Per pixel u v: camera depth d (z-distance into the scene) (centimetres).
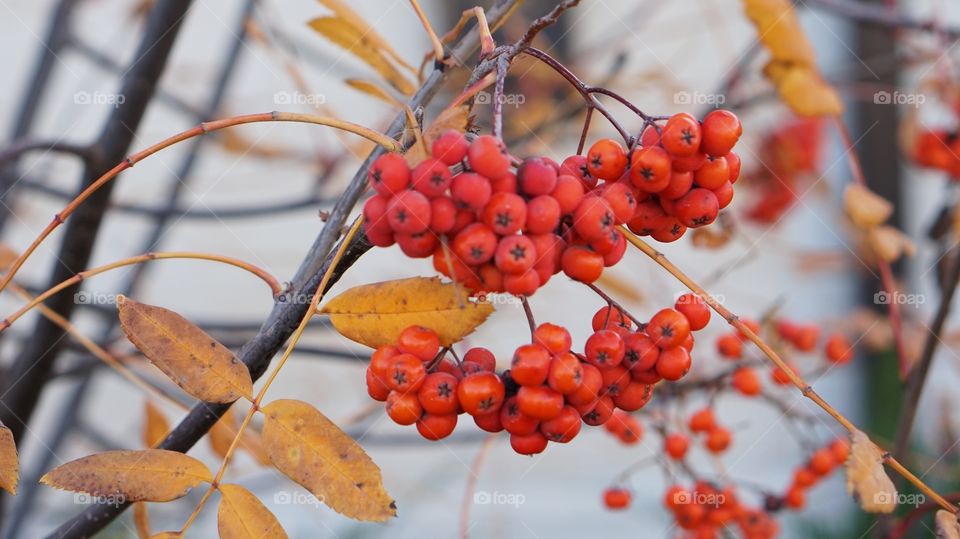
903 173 161
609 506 88
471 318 65
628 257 109
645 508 135
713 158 66
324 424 65
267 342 68
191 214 100
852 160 82
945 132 96
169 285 173
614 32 122
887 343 109
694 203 66
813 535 112
